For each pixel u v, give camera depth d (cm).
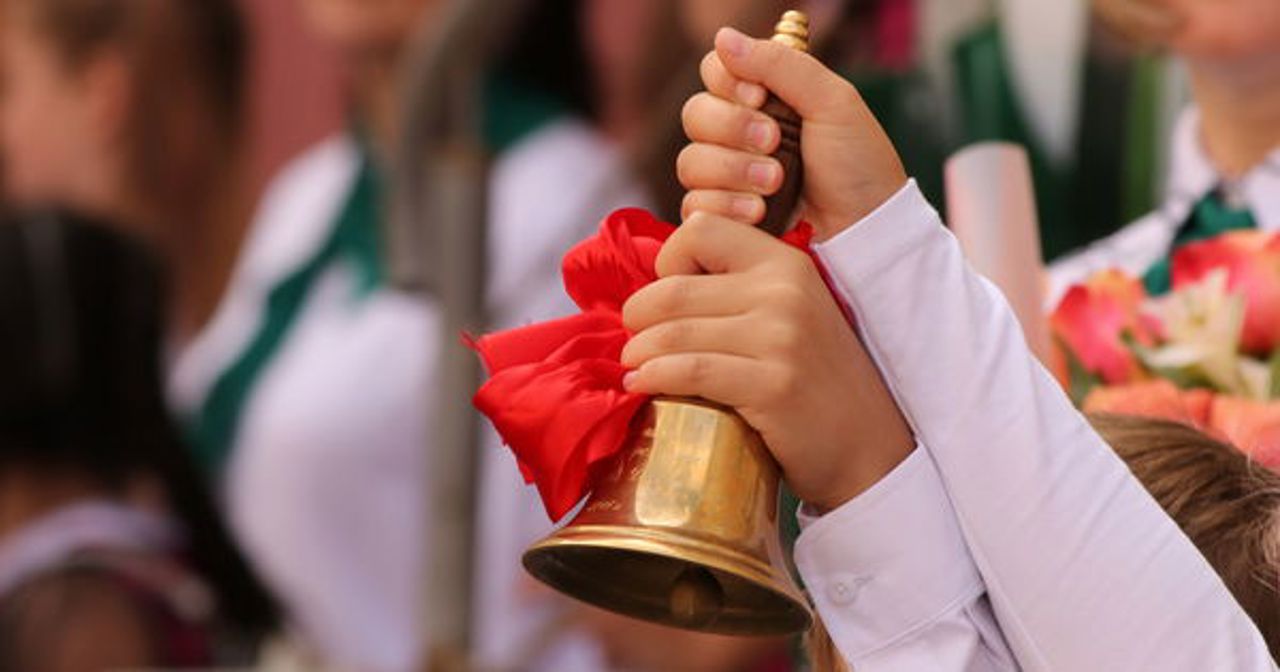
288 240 1512
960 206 715
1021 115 976
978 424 550
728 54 550
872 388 551
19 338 1349
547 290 1306
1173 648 552
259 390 1455
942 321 551
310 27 1546
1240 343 818
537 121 1382
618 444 550
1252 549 627
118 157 1565
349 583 1395
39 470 1336
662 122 1174
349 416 1404
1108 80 955
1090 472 554
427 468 1104
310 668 1392
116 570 1284
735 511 543
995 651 560
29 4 1560
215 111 1569
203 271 1553
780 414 543
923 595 555
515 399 553
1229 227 845
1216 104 851
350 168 1507
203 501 1361
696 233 548
